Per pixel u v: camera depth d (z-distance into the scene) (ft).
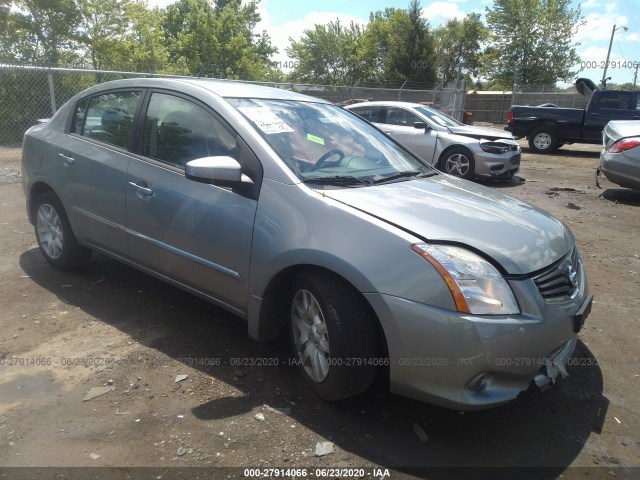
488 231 9.15
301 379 10.52
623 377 11.19
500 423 9.52
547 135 52.70
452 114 75.05
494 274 8.43
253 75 128.98
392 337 8.51
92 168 13.29
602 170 29.66
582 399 10.36
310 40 169.58
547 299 8.82
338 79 172.55
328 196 9.67
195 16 126.00
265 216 9.96
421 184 11.34
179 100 12.19
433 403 8.58
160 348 11.45
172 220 11.44
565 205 28.02
